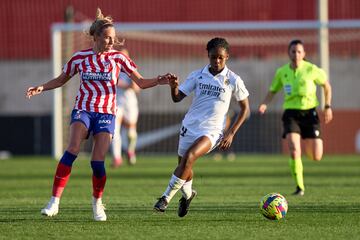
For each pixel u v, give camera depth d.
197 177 53.38
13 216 30.84
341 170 59.75
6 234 25.75
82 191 43.16
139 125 84.12
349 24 73.19
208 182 48.97
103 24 28.62
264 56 98.38
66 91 81.00
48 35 102.06
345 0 100.19
